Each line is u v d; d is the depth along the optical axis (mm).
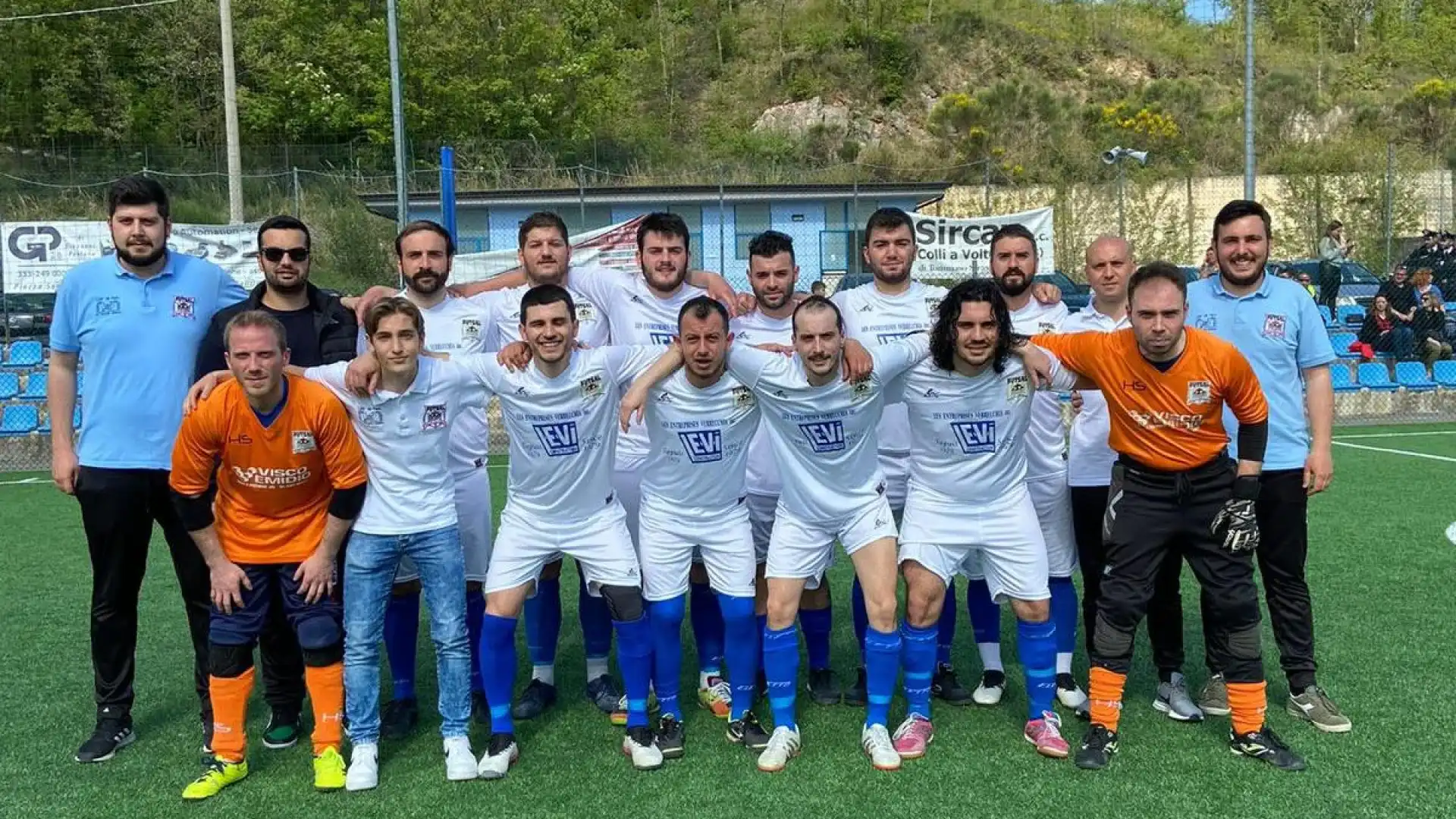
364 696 3648
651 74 34000
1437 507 7555
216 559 3613
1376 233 23172
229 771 3615
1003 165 28188
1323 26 41594
